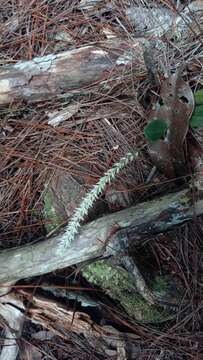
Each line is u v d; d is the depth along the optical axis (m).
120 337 0.42
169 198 0.39
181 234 0.42
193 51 0.44
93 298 0.42
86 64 0.45
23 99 0.46
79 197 0.43
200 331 0.42
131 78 0.45
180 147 0.40
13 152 0.45
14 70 0.45
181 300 0.41
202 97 0.40
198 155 0.41
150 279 0.41
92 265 0.41
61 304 0.41
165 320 0.42
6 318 0.42
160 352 0.42
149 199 0.42
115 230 0.38
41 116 0.46
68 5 0.48
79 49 0.45
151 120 0.41
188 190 0.38
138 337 0.42
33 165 0.44
